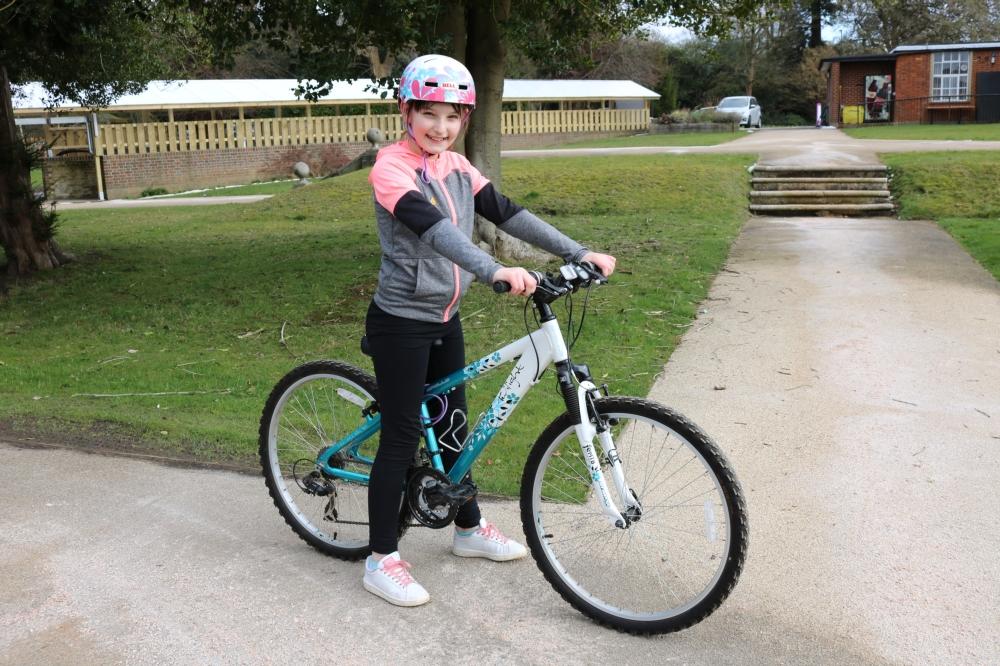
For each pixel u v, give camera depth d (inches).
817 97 1989.4
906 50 1444.4
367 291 381.1
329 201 750.5
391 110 1419.8
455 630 126.0
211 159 1207.6
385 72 1341.0
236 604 133.6
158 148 1167.6
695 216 596.7
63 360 292.2
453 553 149.5
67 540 155.2
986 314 306.5
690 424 118.8
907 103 1465.3
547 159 837.8
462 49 391.9
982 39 1868.8
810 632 123.8
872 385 235.1
